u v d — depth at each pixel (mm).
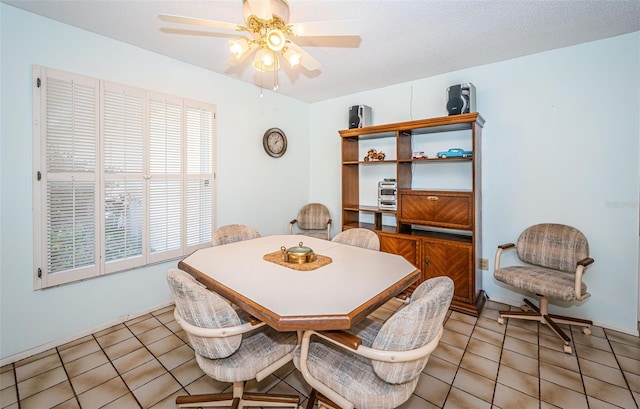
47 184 2084
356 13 1980
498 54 2658
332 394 1201
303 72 3115
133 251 2555
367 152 3846
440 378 1810
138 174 2562
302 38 2350
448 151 2861
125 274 2537
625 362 1957
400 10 1950
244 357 1323
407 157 3307
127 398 1649
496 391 1699
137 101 2537
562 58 2531
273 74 3203
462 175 3100
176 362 1978
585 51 2436
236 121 3396
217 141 3209
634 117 2270
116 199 2432
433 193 2895
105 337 2287
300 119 4301
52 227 2119
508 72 2789
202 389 1722
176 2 1889
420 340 1066
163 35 2324
